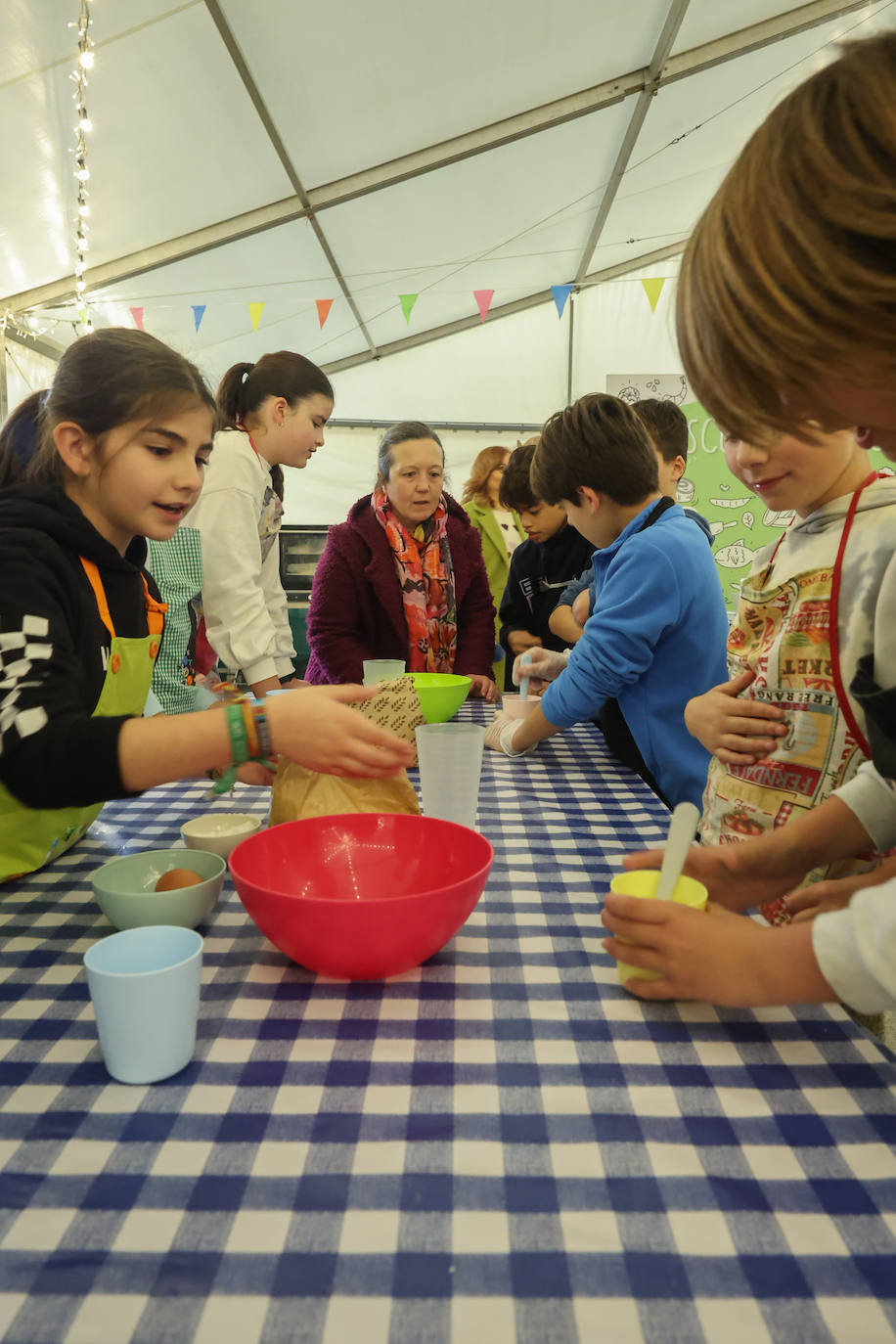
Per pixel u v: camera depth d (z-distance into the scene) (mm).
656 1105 538
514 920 812
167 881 794
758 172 482
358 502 2492
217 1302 393
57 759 750
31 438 1028
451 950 751
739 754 1004
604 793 1283
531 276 6770
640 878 731
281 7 3018
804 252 451
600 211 5848
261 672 2094
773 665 1081
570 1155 492
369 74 3621
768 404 517
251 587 2066
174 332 5105
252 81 3320
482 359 7387
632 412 1617
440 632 2447
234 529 2021
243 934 782
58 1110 531
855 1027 632
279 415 2145
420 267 5848
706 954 605
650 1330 381
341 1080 562
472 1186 467
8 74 2754
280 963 725
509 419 7496
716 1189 466
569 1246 426
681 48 4379
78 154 2939
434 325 7125
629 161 5262
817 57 511
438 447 2365
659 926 625
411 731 1168
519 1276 409
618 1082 562
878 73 448
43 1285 401
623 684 1485
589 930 792
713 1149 499
